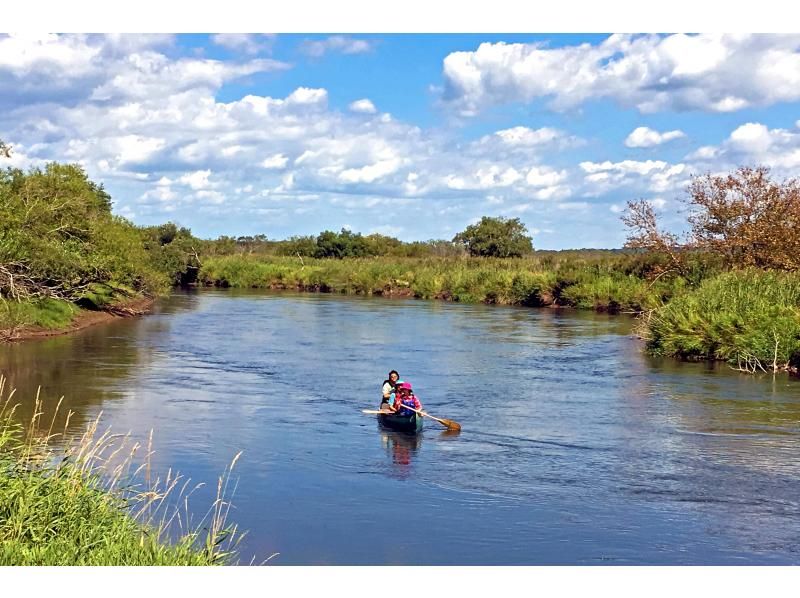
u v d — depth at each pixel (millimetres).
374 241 91625
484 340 34094
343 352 30359
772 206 34594
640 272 50375
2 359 26297
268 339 34156
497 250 83312
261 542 10984
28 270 32844
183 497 12734
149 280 49406
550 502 12891
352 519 12008
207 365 26672
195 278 79562
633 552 10859
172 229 82688
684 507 12680
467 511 12438
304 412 19562
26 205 33938
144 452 15359
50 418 17766
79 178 42156
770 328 25391
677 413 19312
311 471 14516
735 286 29500
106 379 23266
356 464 15055
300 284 73312
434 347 31812
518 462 15266
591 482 13961
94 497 9672
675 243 38812
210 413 19156
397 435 17359
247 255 84188
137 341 32438
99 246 38312
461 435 17406
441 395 21922
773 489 13562
